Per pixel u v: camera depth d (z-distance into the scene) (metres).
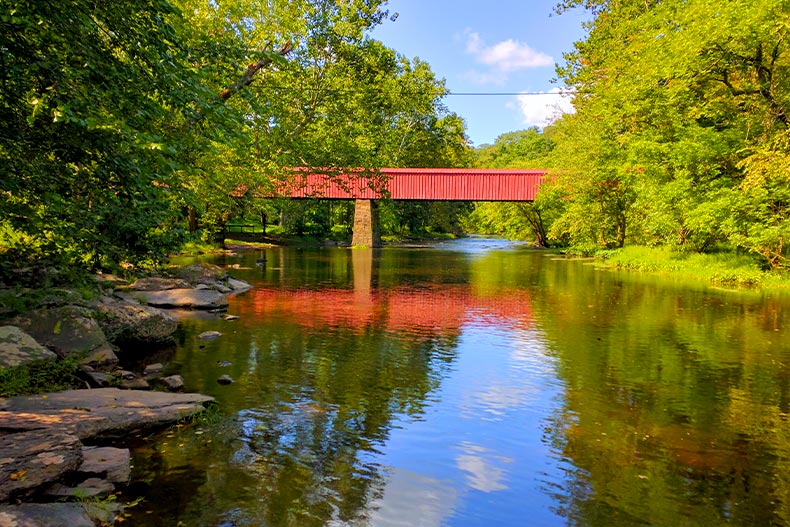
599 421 5.84
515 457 4.90
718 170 22.44
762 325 11.37
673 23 24.30
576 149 33.09
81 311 7.82
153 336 8.98
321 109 21.25
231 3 15.85
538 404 6.35
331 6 21.22
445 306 13.70
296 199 42.56
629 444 5.23
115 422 5.05
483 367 7.95
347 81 22.20
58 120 4.93
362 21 23.31
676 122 23.62
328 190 40.44
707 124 24.34
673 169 24.05
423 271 23.23
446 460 4.81
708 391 6.90
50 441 4.22
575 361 8.35
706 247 25.23
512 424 5.70
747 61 20.09
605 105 29.30
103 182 6.63
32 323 7.29
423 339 9.81
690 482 4.47
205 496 4.04
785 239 19.19
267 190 21.34
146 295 12.73
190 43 8.66
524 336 10.17
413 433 5.40
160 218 7.74
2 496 3.54
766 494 4.27
